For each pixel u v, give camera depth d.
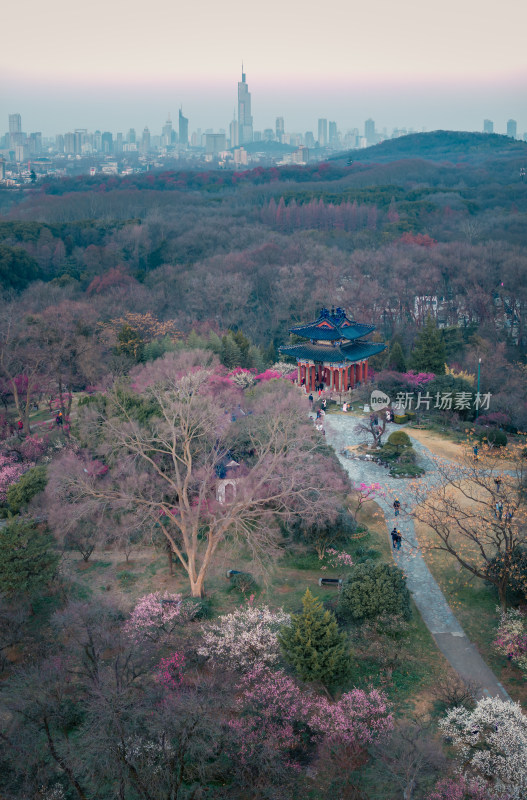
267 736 34.09
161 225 195.62
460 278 135.50
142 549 54.38
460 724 34.06
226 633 39.66
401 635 42.00
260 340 133.00
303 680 36.88
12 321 93.44
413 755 31.09
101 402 63.84
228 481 54.22
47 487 52.44
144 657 37.50
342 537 52.84
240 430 58.12
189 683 38.16
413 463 66.06
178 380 58.34
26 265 151.00
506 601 44.53
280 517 52.88
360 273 143.00
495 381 89.50
